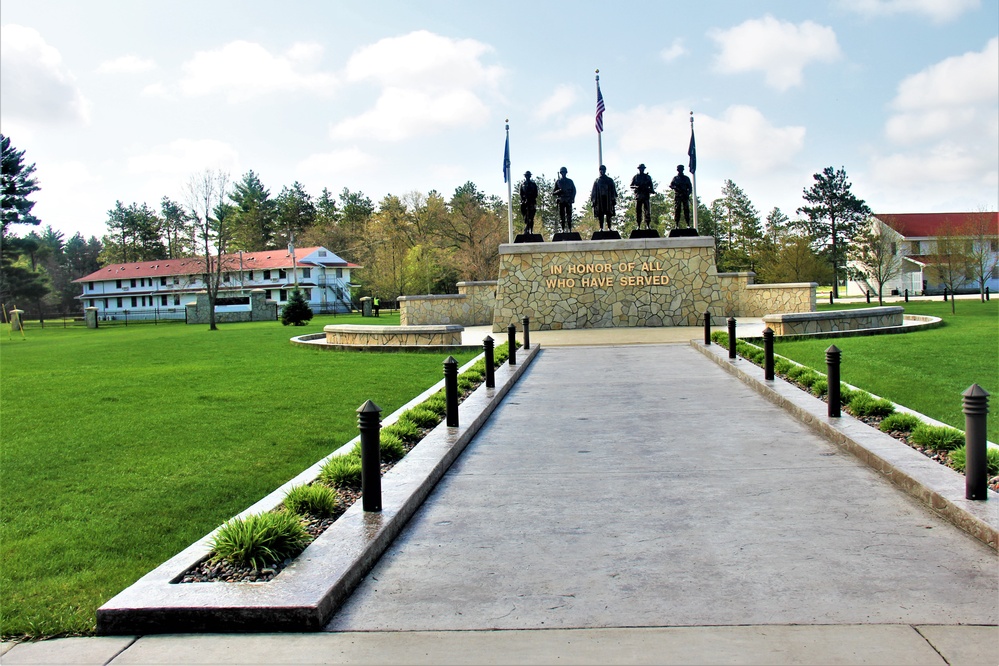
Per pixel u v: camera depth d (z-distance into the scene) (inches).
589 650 149.9
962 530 213.2
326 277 2960.1
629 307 1048.2
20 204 2381.9
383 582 187.5
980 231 1893.5
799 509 237.0
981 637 151.5
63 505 257.1
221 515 244.4
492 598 176.4
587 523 230.1
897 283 2647.6
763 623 159.8
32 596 179.2
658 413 414.3
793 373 490.9
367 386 547.5
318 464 296.0
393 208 3009.4
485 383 515.8
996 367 535.8
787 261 2027.6
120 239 4303.6
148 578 177.6
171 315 3004.4
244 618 161.3
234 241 3678.6
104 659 149.9
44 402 499.2
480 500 258.2
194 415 433.1
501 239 2773.1
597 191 1074.1
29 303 3272.6
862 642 150.4
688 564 194.1
